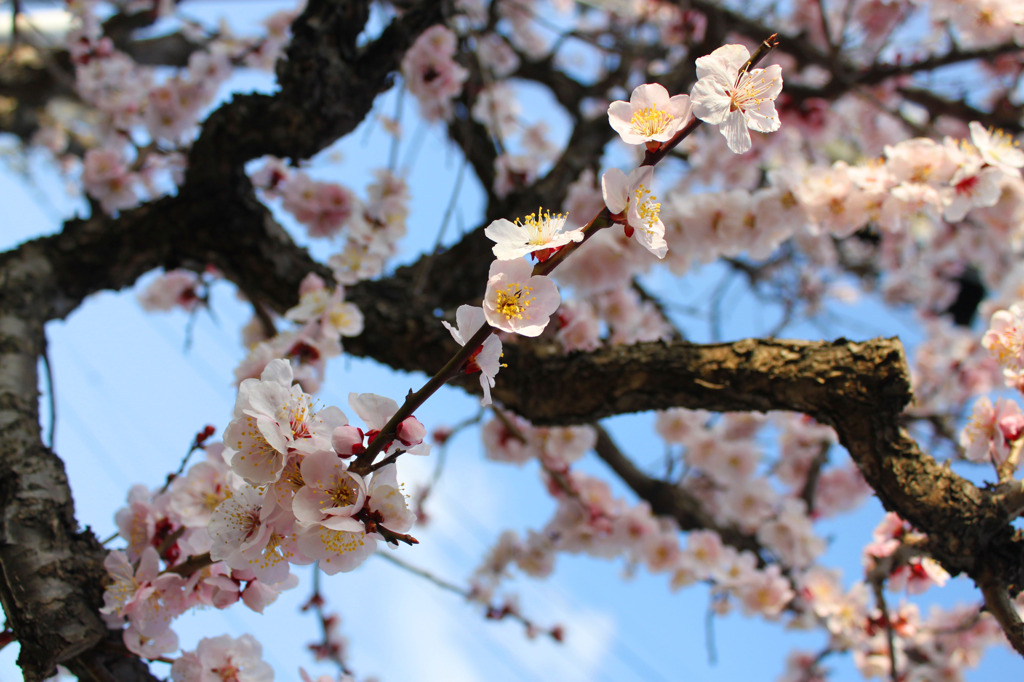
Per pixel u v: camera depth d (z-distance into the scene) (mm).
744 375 560
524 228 387
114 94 900
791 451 1202
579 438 831
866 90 1055
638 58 1111
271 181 778
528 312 376
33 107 1421
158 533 494
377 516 381
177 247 755
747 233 697
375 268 666
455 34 831
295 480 386
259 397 383
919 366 1214
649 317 982
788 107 978
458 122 989
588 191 875
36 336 667
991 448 526
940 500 513
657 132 389
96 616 491
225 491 446
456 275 850
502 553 1062
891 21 993
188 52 1400
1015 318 513
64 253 736
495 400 664
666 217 697
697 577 904
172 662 475
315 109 672
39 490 527
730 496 1018
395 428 383
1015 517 505
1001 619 495
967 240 1055
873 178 627
